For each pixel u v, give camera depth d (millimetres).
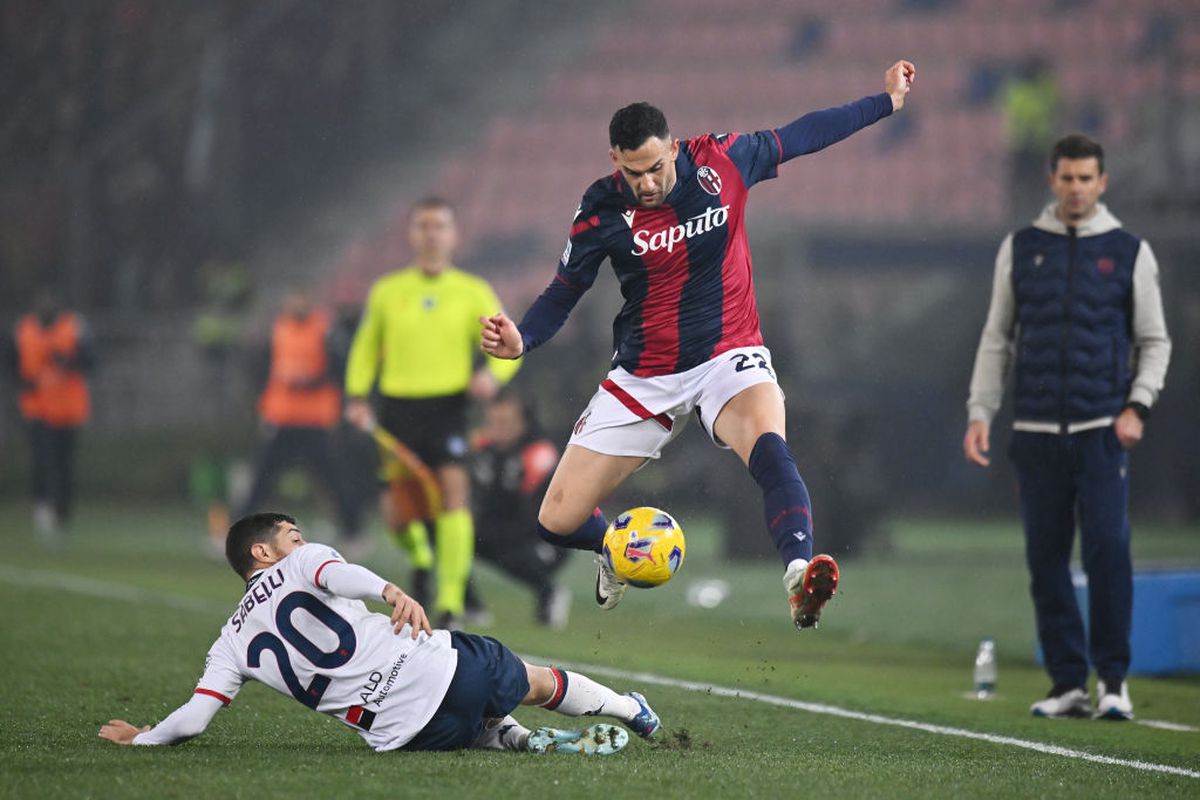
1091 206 21500
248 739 17219
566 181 93062
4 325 77188
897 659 28969
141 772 14703
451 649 15906
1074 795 14836
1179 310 60812
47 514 53969
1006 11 92438
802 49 95938
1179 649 26484
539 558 32562
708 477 55781
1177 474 60219
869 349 71438
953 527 61219
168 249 87250
